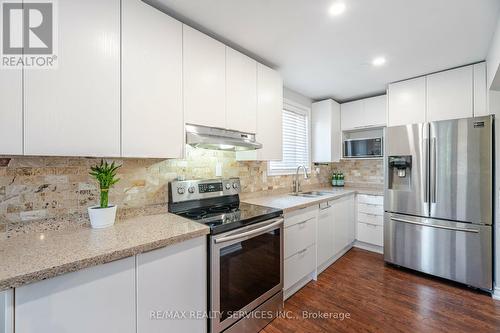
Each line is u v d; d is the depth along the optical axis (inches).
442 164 90.7
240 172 97.3
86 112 46.1
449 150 89.0
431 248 93.7
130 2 52.1
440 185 91.4
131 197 64.1
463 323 67.6
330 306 77.0
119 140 50.5
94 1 47.1
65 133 43.8
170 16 62.0
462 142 86.1
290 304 78.4
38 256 36.9
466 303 77.5
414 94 106.9
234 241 58.1
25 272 31.3
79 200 55.0
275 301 71.4
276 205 82.9
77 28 45.0
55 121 42.7
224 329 56.8
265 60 90.3
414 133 97.6
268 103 88.2
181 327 49.2
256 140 83.2
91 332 37.4
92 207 54.2
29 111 40.3
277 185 117.5
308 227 90.7
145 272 43.6
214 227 54.3
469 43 77.2
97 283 38.0
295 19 64.7
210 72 68.3
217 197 80.9
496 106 84.9
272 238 70.4
